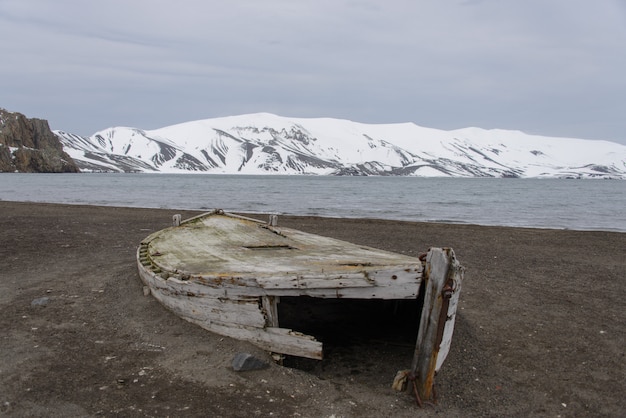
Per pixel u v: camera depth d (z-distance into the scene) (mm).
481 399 5094
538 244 16266
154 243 8945
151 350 5695
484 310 8117
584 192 72250
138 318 6691
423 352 4852
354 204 39062
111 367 5297
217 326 5852
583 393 5289
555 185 117438
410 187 87062
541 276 10906
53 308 7289
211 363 5309
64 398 4621
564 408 4969
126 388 4848
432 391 4926
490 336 6906
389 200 45656
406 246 15203
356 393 5008
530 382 5531
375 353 6117
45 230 16547
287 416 4461
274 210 31766
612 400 5141
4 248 12578
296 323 7156
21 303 7535
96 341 6000
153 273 6879
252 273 5555
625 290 9617
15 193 47031
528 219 28234
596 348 6523
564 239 17531
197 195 49094
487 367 5887
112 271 9750
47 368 5227
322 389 5023
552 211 34344
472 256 13508
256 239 9266
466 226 21562
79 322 6684
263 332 5449
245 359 5180
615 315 7941
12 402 4492
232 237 9547
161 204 35625
